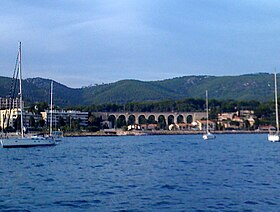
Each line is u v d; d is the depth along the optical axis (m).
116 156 76.00
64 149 100.06
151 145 122.56
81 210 26.55
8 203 29.14
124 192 33.19
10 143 97.25
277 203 27.61
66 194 32.56
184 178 41.44
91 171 49.62
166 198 30.19
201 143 134.25
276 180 38.81
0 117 177.88
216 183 37.38
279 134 137.38
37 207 27.64
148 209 26.56
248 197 29.95
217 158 67.50
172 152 86.31
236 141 148.25
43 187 36.50
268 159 63.91
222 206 26.97
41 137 105.06
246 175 43.03
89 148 106.19
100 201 29.44
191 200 29.25
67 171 49.88
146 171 48.75
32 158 71.31
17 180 41.56
